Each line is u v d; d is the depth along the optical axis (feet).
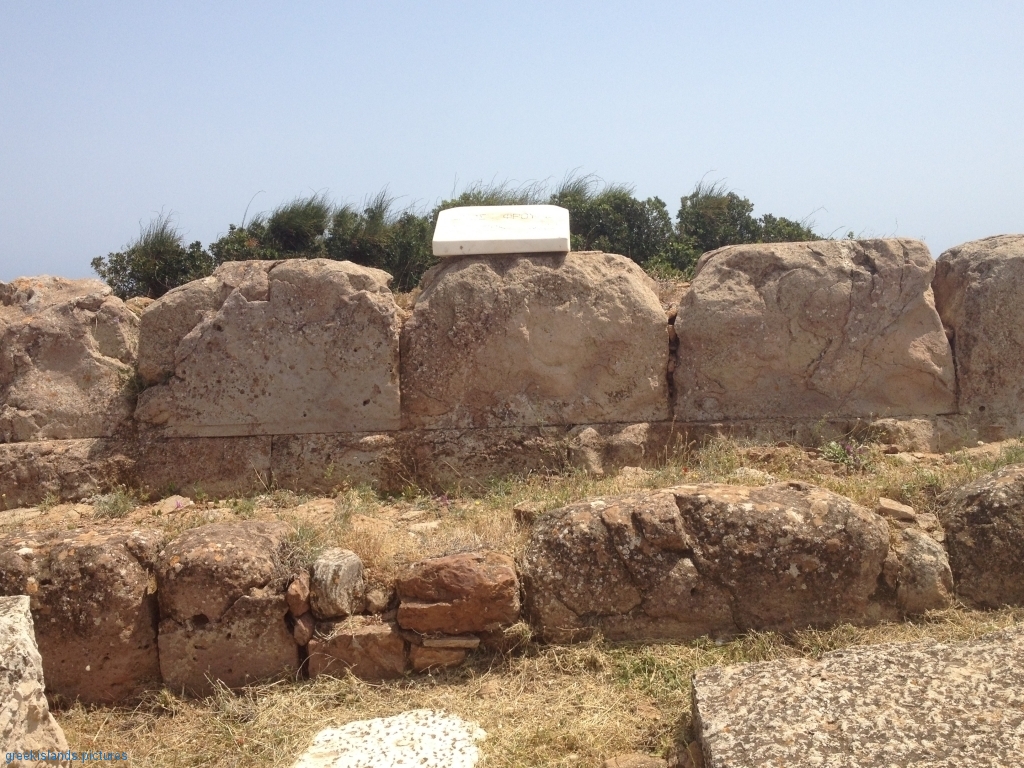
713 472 16.47
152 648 13.28
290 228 34.14
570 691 12.60
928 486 15.24
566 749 11.39
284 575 13.52
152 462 18.47
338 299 18.51
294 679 13.28
